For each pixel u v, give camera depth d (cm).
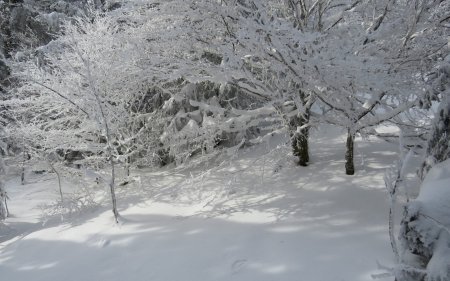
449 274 252
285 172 584
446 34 482
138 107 738
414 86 448
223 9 479
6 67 1098
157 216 548
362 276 345
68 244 520
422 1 435
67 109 656
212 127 631
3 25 1164
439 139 346
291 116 550
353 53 441
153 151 735
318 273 362
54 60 662
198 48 582
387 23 448
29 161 777
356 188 496
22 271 478
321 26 536
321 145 670
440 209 275
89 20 717
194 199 580
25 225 665
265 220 470
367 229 411
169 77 561
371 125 484
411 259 284
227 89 722
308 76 446
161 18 568
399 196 458
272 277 371
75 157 873
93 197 685
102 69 625
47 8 1127
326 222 439
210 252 429
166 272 413
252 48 454
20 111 709
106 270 443
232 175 581
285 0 539
